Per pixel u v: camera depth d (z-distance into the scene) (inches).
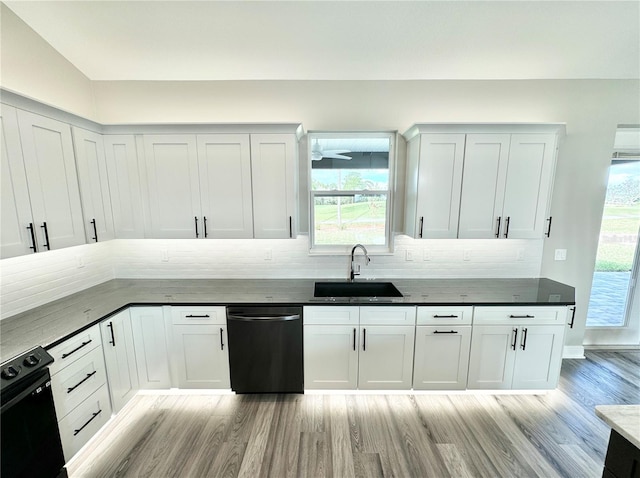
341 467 66.8
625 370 102.7
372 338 84.7
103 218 87.4
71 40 79.0
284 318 82.7
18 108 61.4
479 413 82.8
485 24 75.2
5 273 70.6
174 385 88.1
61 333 62.8
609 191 111.5
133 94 95.8
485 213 89.5
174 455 70.0
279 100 96.3
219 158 88.3
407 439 74.2
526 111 96.7
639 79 95.0
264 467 66.9
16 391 50.3
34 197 65.4
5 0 67.2
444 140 86.3
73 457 64.7
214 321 84.1
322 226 105.4
